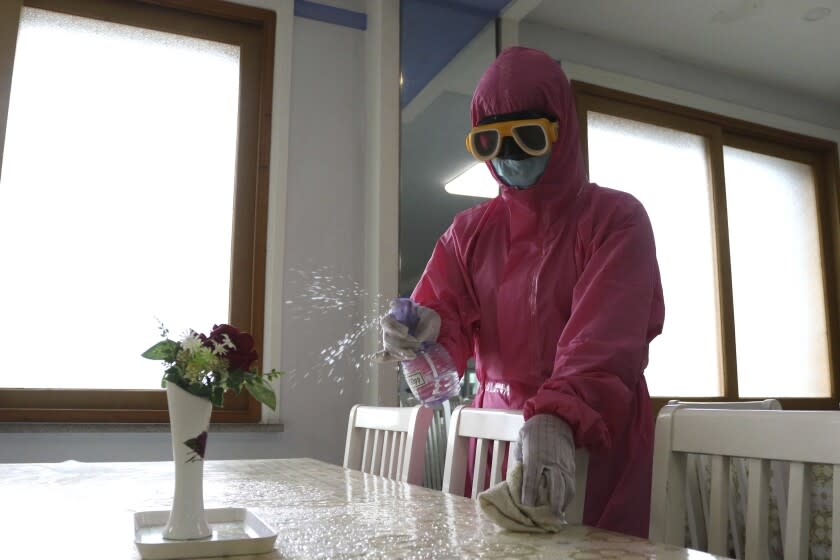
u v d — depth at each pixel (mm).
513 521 894
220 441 2900
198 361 814
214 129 3156
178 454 831
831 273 4984
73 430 2646
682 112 4422
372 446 1803
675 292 4281
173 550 747
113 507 1097
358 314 3186
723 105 4609
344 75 3373
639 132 4305
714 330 4371
